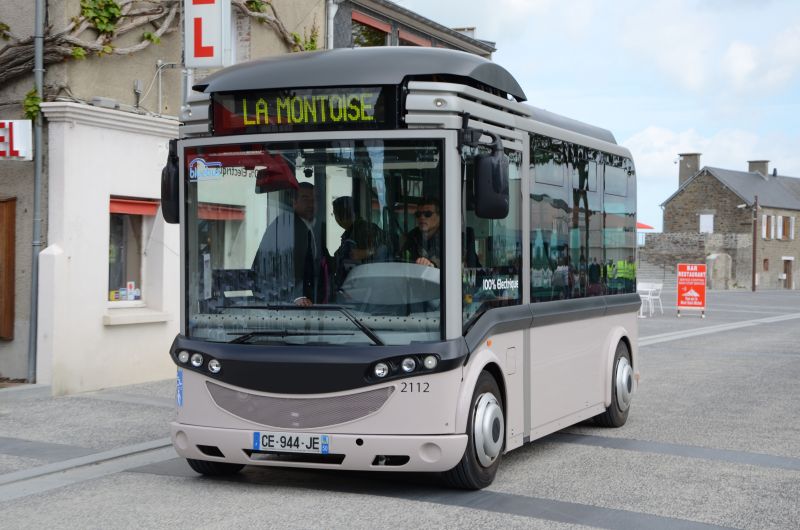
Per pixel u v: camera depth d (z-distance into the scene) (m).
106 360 14.01
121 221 14.76
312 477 8.45
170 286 15.13
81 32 13.62
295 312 7.57
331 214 7.61
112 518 7.07
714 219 96.06
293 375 7.43
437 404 7.39
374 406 7.39
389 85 7.55
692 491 8.05
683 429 11.21
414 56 7.77
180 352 7.84
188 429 7.78
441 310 7.47
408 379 7.37
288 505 7.41
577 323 10.08
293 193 7.68
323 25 19.77
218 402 7.69
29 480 8.44
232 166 7.86
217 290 7.84
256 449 7.57
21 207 13.48
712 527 6.96
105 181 13.92
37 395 12.97
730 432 11.02
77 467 8.96
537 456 9.52
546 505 7.49
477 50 30.34
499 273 8.31
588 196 10.49
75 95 13.64
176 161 8.09
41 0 13.36
